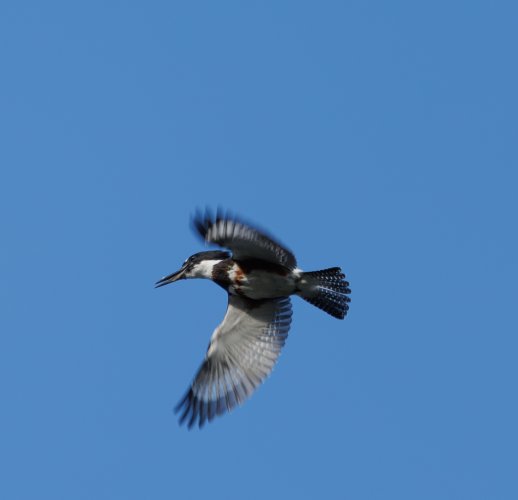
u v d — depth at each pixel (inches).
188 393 615.8
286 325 621.6
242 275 601.3
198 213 554.9
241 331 621.6
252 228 547.2
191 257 634.2
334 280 619.8
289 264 586.2
